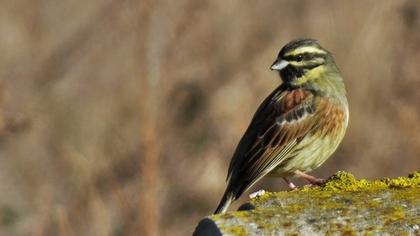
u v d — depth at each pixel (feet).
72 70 61.21
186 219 50.90
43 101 57.93
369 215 23.30
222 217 23.24
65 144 54.19
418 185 25.59
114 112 57.21
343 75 57.11
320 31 60.85
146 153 48.60
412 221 23.03
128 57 62.03
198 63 57.41
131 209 47.60
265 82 57.98
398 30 59.06
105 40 62.54
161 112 53.72
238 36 60.18
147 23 55.31
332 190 25.17
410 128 53.83
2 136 52.75
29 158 53.11
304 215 23.32
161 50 55.36
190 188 51.62
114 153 52.21
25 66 60.54
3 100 53.93
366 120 54.54
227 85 56.59
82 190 50.08
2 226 51.67
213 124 54.44
